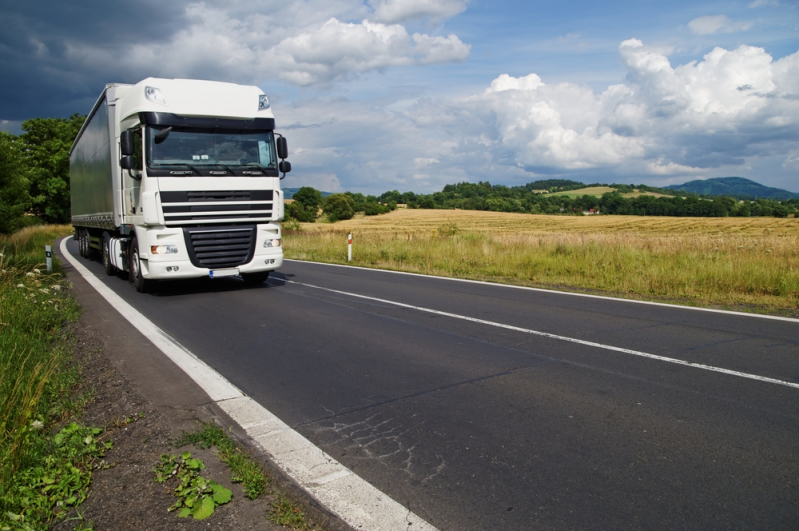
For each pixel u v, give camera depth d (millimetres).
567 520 2734
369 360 5586
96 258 17594
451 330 6926
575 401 4359
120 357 5797
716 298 9477
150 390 4730
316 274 13430
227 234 9719
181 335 6809
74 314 7988
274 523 2750
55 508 2867
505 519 2748
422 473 3230
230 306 8836
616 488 3035
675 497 2932
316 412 4199
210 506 2838
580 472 3219
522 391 4605
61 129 54031
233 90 9930
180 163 9258
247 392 4672
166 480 3156
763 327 7031
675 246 14523
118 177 11039
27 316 6863
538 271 13125
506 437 3709
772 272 10297
